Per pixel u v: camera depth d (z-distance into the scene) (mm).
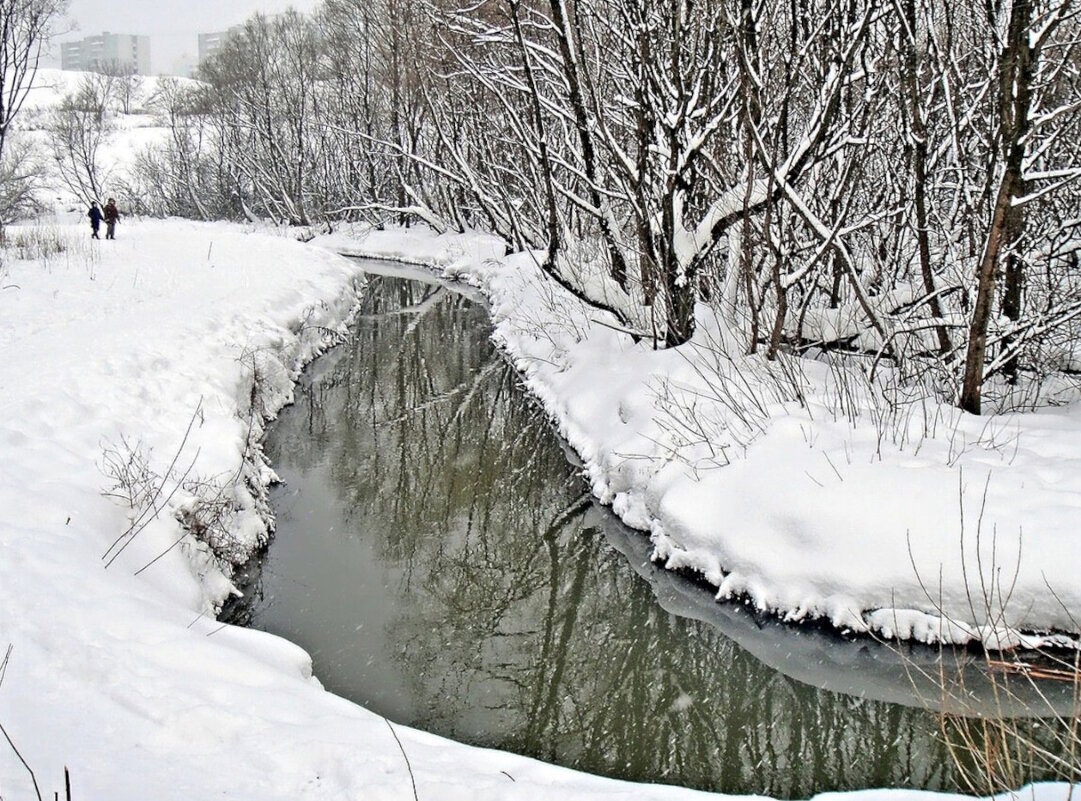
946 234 8336
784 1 8516
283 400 10938
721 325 9156
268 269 17594
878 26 8328
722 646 5727
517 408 11047
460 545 7465
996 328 6922
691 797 3600
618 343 10672
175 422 7762
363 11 29266
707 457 6965
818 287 9242
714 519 6445
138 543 5562
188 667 3912
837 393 7262
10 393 7496
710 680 5484
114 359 8883
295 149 37781
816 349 8812
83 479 5961
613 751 4883
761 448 6719
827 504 5887
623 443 8094
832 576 5594
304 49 38625
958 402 6945
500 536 7621
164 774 3061
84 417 7258
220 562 6309
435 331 15914
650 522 7086
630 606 6387
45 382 7902
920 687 5039
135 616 4266
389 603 6461
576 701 5348
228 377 9469
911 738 4734
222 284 14867
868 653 5312
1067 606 4949
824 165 8672
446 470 9102
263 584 6598
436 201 29516
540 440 9820
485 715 5176
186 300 12883
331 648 5805
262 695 3781
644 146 8688
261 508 7531
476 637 6078
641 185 8914
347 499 8336
